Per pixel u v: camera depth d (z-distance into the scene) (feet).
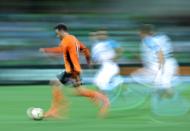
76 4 148.46
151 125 76.28
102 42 93.71
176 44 143.54
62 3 147.64
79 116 83.56
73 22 142.72
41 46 135.95
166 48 89.35
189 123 78.18
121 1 151.43
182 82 138.51
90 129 72.54
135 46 138.62
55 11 146.72
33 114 79.87
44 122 78.18
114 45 93.81
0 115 85.40
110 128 73.46
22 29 137.39
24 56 132.87
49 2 147.13
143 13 149.38
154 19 148.97
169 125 76.38
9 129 72.54
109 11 148.66
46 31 138.62
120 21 145.38
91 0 149.59
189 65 140.15
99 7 148.77
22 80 131.85
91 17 144.66
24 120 80.12
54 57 132.26
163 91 87.92
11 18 139.33
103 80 92.38
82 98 104.12
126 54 136.98
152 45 86.74
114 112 88.43
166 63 88.43
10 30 136.56
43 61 132.46
